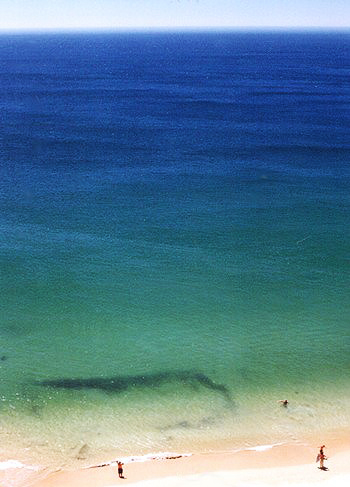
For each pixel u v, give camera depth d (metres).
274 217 62.50
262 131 107.06
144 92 163.00
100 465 30.12
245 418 33.78
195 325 42.84
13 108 132.00
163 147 92.88
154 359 39.00
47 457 30.59
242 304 45.75
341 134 104.88
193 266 51.41
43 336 41.16
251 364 38.59
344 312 44.81
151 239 56.56
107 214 62.53
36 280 48.47
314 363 38.78
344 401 35.28
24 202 65.69
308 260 52.97
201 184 73.31
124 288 47.62
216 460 30.62
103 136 100.88
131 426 32.97
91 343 40.50
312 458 30.78
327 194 70.00
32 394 35.28
